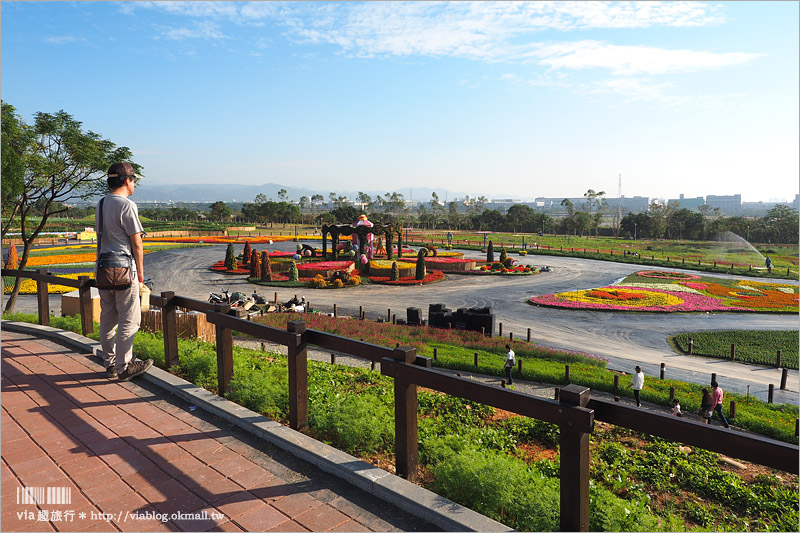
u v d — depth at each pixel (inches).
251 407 189.6
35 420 174.4
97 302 441.4
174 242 3319.4
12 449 152.0
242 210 6397.6
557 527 125.0
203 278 1672.0
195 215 6358.3
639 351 891.4
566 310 1266.0
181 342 299.1
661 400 594.9
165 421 176.4
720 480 298.8
